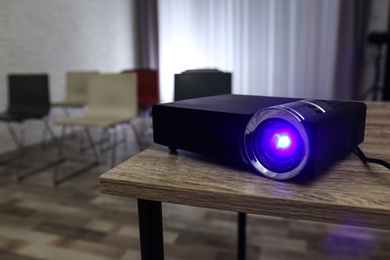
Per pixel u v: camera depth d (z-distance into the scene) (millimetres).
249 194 376
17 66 3158
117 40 4688
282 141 407
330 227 1586
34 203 1929
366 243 1442
